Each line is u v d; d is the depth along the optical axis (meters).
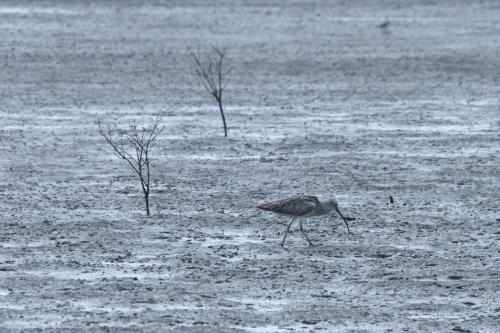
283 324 34.75
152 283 38.91
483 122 74.00
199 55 103.38
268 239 45.06
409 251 43.41
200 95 84.38
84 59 100.75
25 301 36.69
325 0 141.50
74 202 51.19
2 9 130.50
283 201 43.62
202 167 59.53
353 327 34.59
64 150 63.84
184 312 35.72
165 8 133.88
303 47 108.56
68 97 82.75
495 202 52.06
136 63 99.31
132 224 47.09
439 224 47.81
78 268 40.69
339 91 86.44
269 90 86.81
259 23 124.19
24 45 107.69
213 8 134.12
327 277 39.81
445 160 61.66
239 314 35.56
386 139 67.69
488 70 96.69
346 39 114.06
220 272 40.28
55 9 131.62
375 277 39.84
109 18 126.38
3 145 64.81
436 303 37.12
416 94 85.31
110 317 35.06
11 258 41.84
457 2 140.38
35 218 48.00
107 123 72.62
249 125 72.38
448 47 108.94
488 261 42.06
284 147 65.06
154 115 75.94
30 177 56.78
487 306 36.88
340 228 46.94
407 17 129.38
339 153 63.66
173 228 46.56
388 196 53.09
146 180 56.19
